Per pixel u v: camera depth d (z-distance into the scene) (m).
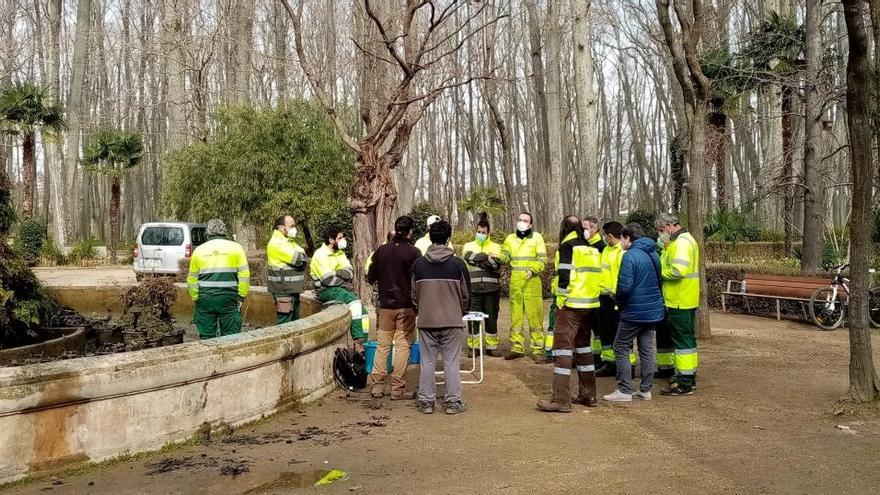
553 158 24.72
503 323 13.40
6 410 4.49
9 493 4.46
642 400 7.23
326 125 20.91
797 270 14.89
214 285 7.72
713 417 6.45
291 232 9.18
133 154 31.03
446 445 5.63
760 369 8.73
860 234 6.65
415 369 9.25
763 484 4.60
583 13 19.11
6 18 42.25
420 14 16.33
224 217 21.19
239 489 4.60
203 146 21.56
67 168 35.72
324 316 7.53
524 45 43.22
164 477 4.82
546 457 5.28
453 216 51.28
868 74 6.58
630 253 7.07
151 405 5.31
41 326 9.81
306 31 21.20
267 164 20.06
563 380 6.77
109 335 10.12
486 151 55.44
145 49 36.38
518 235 9.84
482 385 8.11
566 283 6.84
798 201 21.81
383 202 11.63
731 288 15.39
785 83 15.86
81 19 34.72
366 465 5.11
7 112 28.64
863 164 6.61
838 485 4.55
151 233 19.53
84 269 27.34
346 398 7.46
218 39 27.73
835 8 16.20
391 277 7.43
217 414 5.84
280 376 6.61
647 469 4.95
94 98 53.53
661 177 63.31
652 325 7.09
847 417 6.32
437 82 15.29
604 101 55.34
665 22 11.26
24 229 28.89
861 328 6.67
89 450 4.94
